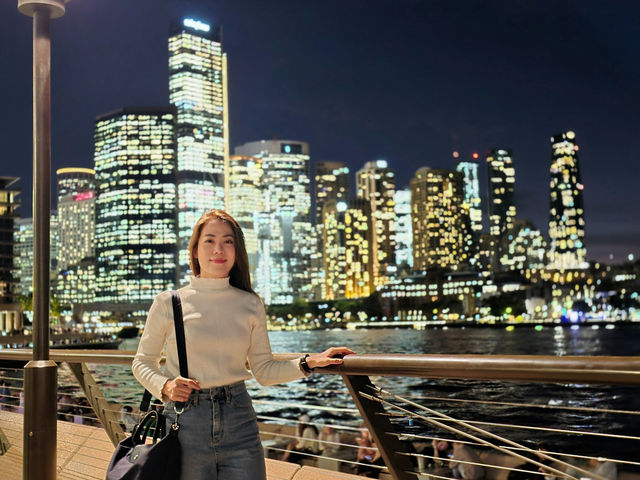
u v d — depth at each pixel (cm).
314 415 2848
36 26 419
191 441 298
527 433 2120
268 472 456
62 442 596
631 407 3525
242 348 315
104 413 548
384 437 355
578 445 1977
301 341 19638
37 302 417
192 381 295
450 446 982
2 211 10956
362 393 346
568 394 4153
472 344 15800
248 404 312
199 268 334
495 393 4212
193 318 312
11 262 11019
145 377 307
